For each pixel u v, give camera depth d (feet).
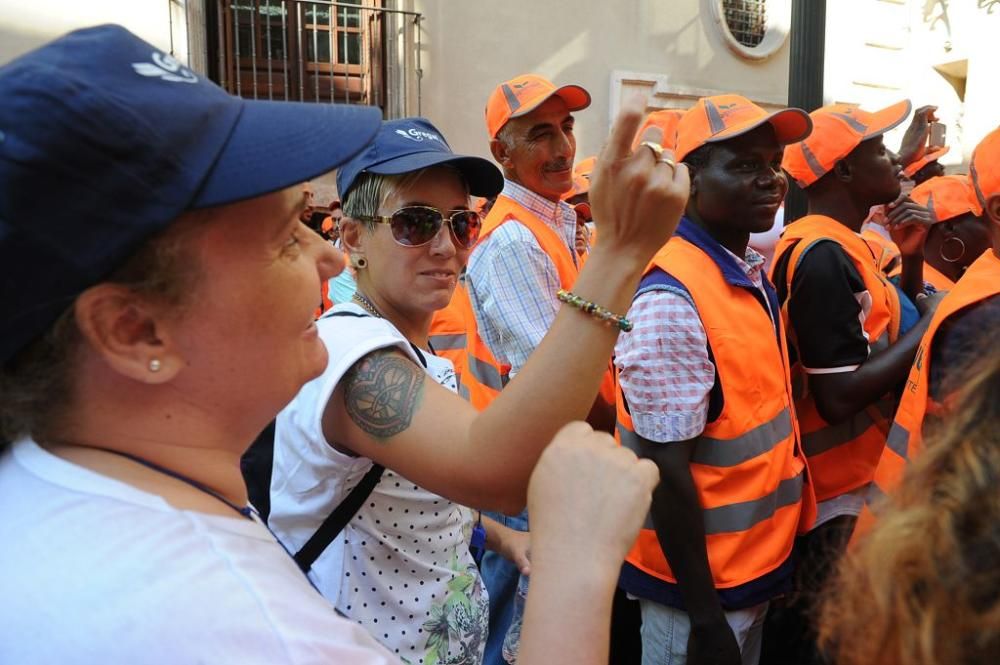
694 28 26.50
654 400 6.41
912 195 11.64
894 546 2.19
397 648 4.53
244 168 2.49
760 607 6.99
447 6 23.89
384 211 5.40
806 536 8.11
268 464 5.82
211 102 2.58
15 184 2.17
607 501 2.94
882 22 29.07
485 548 6.46
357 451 4.13
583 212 13.91
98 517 2.32
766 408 6.74
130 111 2.31
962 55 28.63
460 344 11.13
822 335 7.59
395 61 23.62
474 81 24.26
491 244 8.86
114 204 2.27
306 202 3.38
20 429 2.59
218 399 2.74
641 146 3.36
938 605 2.04
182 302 2.53
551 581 2.83
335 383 4.02
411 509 4.59
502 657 8.49
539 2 24.70
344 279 9.77
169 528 2.35
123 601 2.12
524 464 3.45
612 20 25.52
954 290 6.15
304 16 23.24
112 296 2.42
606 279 3.39
